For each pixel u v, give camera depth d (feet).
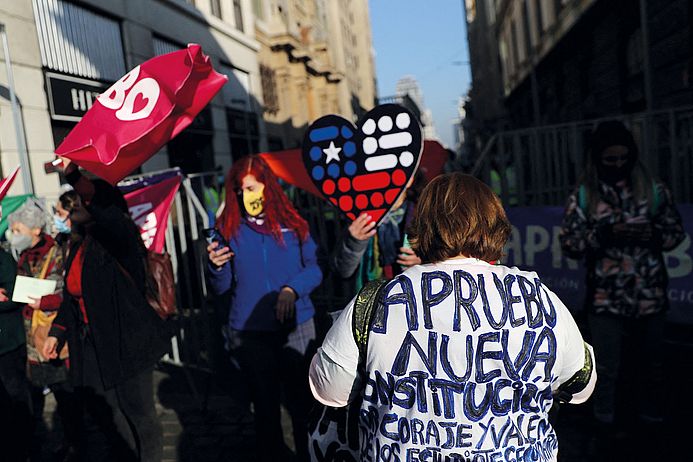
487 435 3.98
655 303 9.46
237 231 8.97
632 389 11.32
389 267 9.37
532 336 4.06
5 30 25.14
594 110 42.80
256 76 65.16
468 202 4.42
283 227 9.04
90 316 8.43
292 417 9.05
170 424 12.07
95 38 35.65
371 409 4.30
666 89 28.14
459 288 4.16
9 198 15.66
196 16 49.83
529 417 4.08
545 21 53.98
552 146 17.83
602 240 9.53
